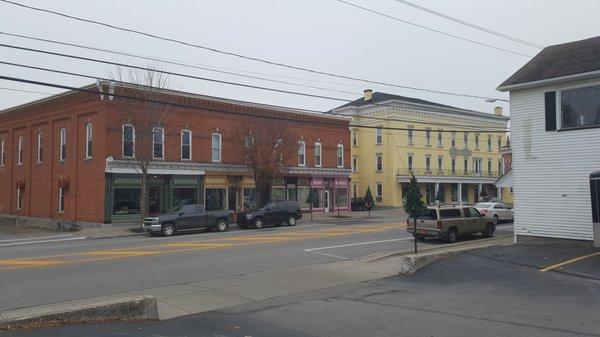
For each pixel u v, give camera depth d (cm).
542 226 1909
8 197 4325
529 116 1955
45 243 2520
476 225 2486
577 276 1235
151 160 3388
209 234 2848
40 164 3931
